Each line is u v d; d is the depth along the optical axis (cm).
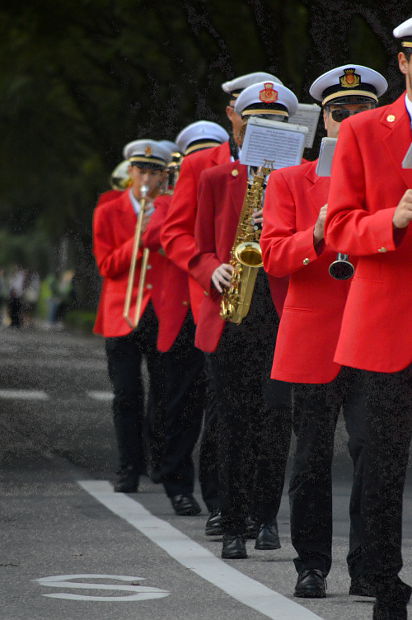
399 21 3559
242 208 1636
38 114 6862
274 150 1620
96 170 6919
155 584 1488
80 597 1416
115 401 2256
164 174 2333
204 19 4641
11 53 5553
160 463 2128
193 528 1886
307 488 1409
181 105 4991
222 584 1491
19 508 2042
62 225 8269
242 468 1644
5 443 2914
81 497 2175
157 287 2248
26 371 5200
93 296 8194
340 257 1326
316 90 1505
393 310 1129
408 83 1128
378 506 1147
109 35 5266
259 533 1723
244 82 1788
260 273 1617
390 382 1134
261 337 1628
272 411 1653
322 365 1389
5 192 7888
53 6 5291
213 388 1662
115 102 5444
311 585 1418
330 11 3575
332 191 1160
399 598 1154
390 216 1096
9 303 10906
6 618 1317
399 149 1136
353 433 1409
